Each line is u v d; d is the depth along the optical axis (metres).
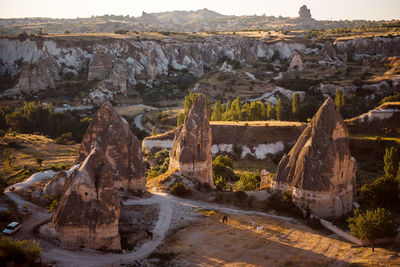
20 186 49.09
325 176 51.16
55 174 51.38
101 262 34.03
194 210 52.28
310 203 51.28
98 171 38.16
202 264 36.41
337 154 51.91
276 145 110.56
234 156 108.00
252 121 129.00
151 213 49.88
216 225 47.16
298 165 53.81
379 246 42.94
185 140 66.94
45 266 31.19
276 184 57.16
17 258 29.81
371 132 116.81
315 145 52.84
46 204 45.31
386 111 117.19
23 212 42.03
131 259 36.00
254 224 47.88
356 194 61.12
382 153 101.94
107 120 55.62
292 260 38.44
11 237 35.31
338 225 48.28
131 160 56.47
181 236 42.94
